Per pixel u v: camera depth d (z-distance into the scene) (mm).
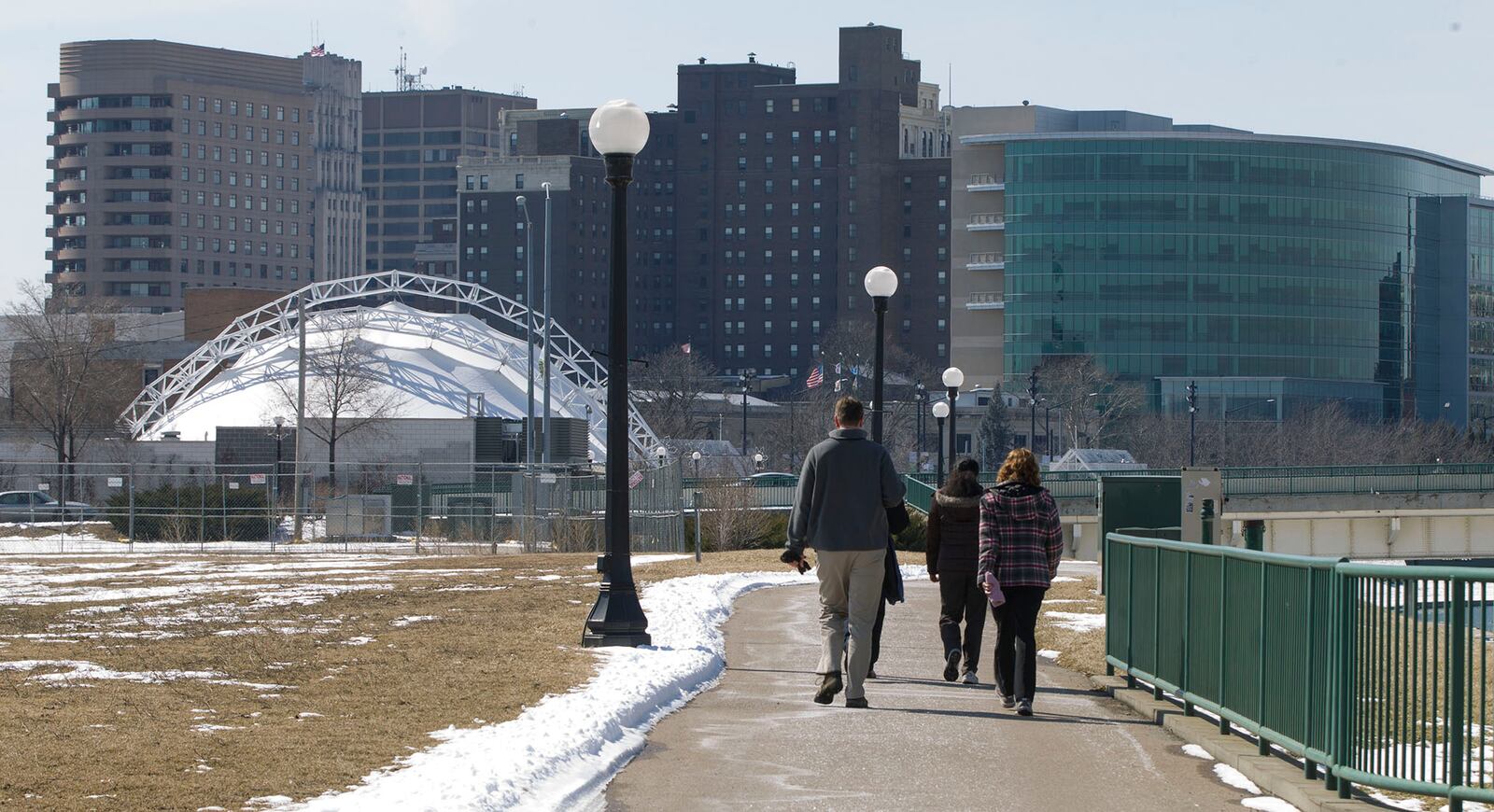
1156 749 13102
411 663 17156
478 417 92125
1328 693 11047
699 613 22906
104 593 27656
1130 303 174125
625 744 12750
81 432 106375
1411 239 181625
